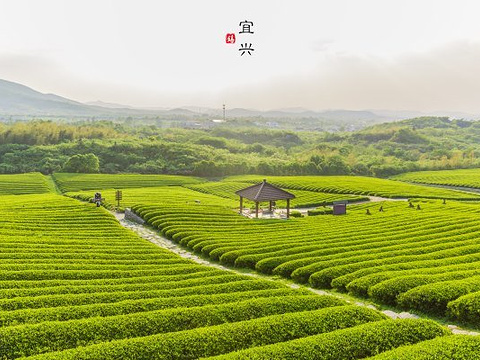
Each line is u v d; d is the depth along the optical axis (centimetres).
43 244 3791
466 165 18425
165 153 16975
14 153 15025
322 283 2973
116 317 1930
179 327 1931
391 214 6400
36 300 2214
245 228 5269
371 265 3133
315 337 1745
